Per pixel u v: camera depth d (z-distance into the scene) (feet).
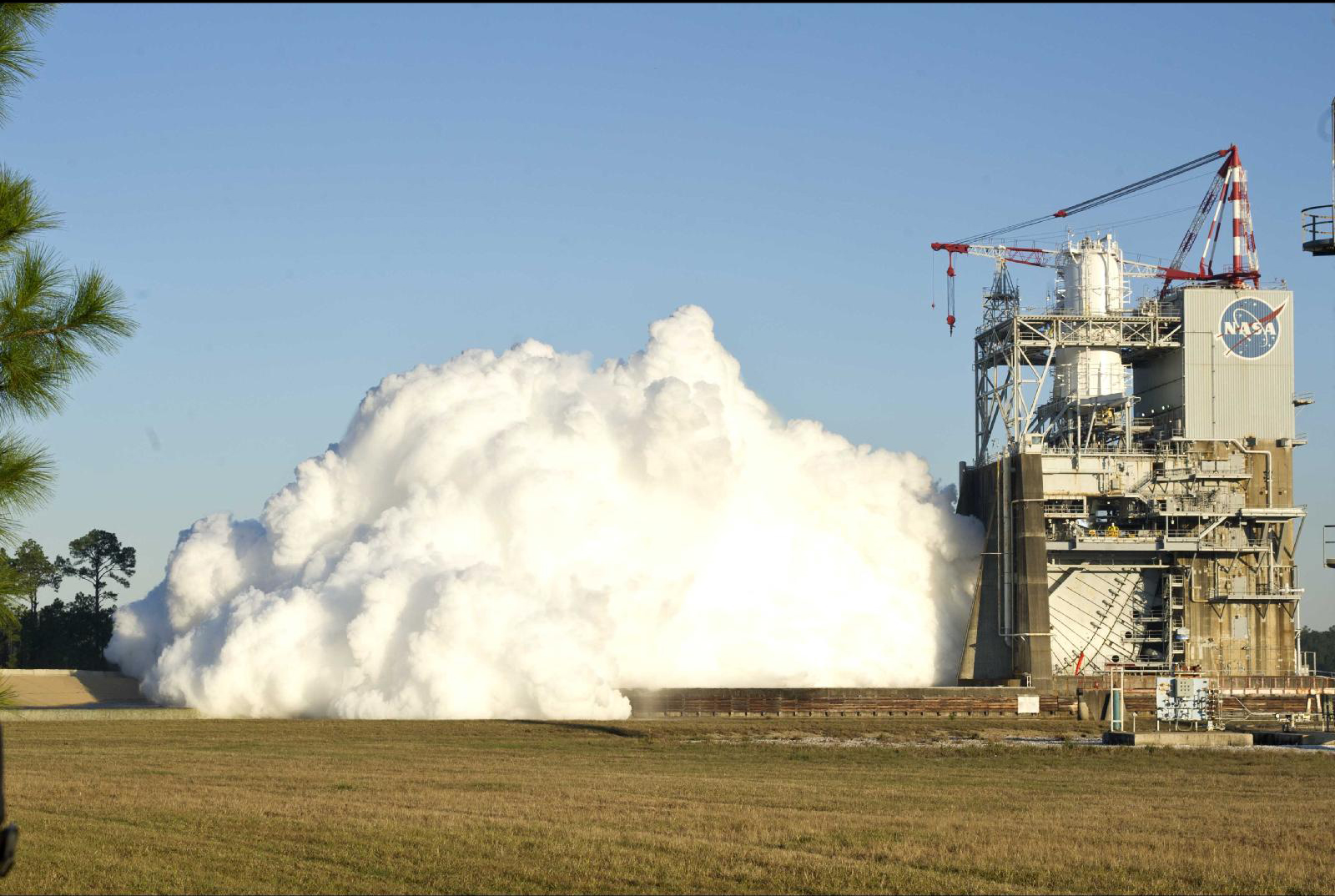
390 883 105.09
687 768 199.31
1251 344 358.43
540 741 247.09
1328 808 151.23
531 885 105.19
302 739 247.29
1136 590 354.54
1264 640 353.92
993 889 104.06
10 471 84.43
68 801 148.25
